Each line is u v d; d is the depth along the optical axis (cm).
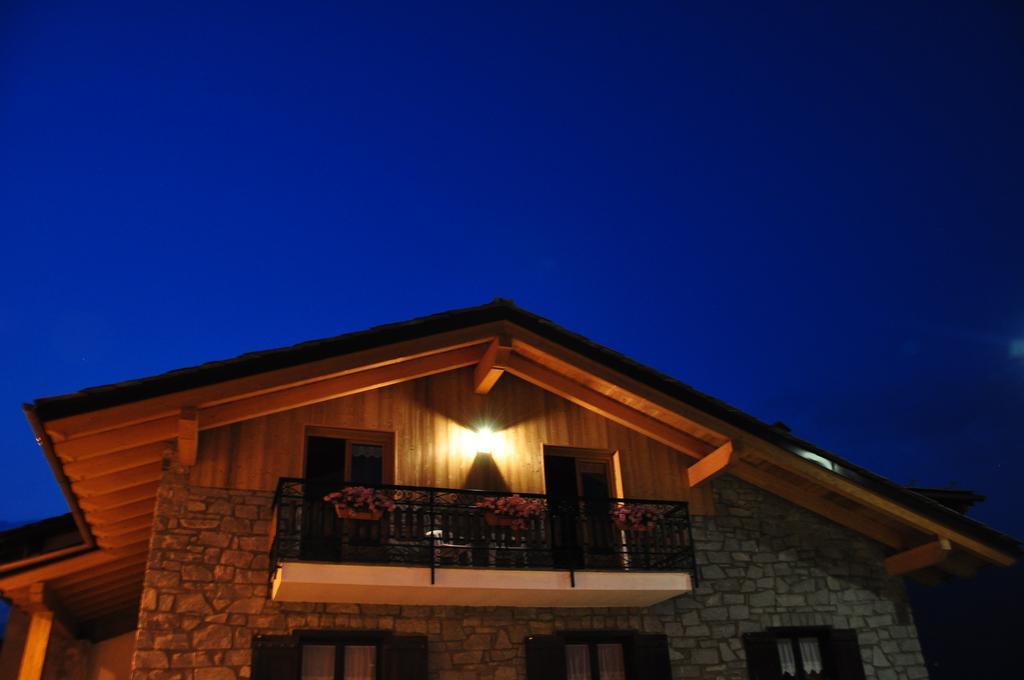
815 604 1076
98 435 821
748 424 1038
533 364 1059
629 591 938
